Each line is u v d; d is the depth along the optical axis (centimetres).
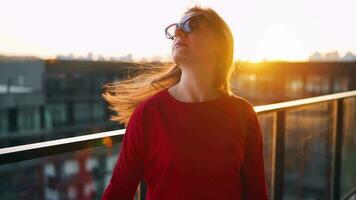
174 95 116
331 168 308
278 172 238
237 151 114
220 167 110
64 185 2388
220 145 111
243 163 126
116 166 118
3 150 116
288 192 311
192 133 109
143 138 111
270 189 243
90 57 3662
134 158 113
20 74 3906
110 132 150
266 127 244
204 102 113
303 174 311
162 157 108
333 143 303
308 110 298
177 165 107
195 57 113
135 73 140
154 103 113
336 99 290
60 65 3716
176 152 107
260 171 127
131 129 113
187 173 107
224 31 118
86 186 2189
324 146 309
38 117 3644
